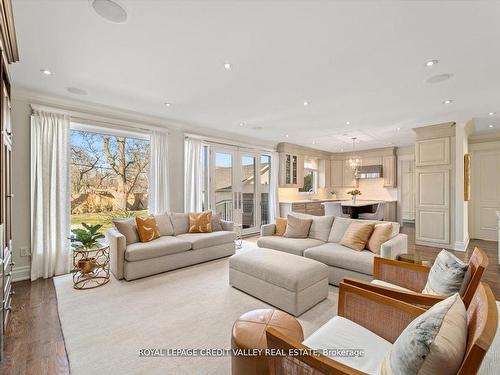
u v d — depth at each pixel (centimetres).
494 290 294
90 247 310
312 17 179
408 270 200
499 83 292
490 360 109
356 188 841
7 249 219
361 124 488
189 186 491
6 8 165
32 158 324
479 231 581
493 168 566
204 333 206
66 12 174
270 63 248
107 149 454
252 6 168
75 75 276
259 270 261
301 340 143
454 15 176
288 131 553
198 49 223
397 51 224
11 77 281
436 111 403
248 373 135
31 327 214
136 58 239
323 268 263
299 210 687
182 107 386
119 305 253
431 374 80
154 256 336
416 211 518
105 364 171
